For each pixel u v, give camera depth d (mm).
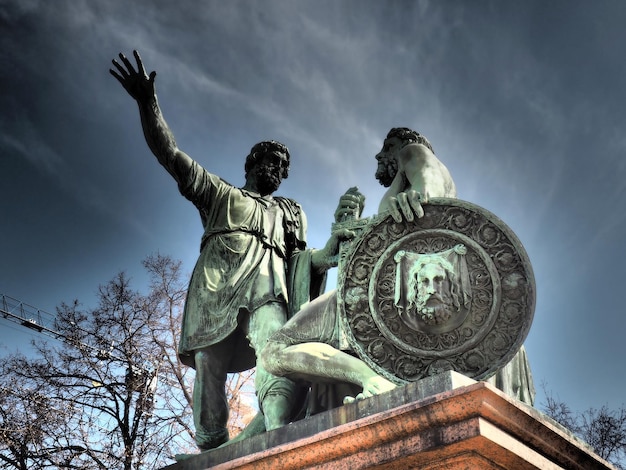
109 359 12164
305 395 4676
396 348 3834
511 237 3818
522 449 3078
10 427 10953
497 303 3752
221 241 5219
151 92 5301
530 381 4344
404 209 3953
